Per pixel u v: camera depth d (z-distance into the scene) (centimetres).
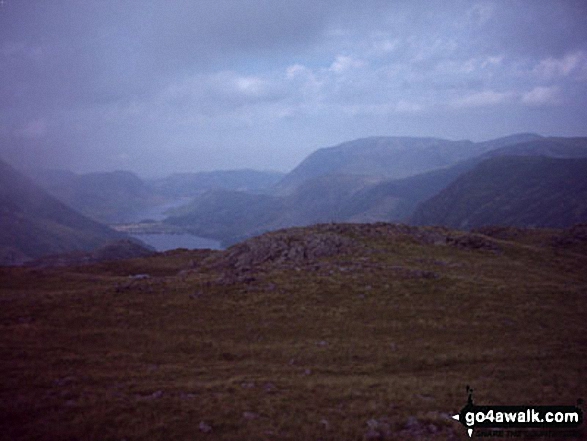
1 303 3769
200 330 3133
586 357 2644
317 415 1723
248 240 6269
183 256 8788
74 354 2609
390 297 3806
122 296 3966
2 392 1939
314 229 6781
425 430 1603
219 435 1540
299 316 3403
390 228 7081
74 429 1561
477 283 4228
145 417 1673
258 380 2189
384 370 2452
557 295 3997
